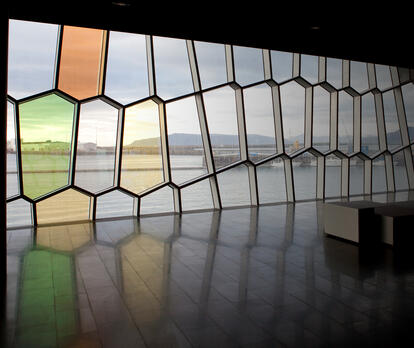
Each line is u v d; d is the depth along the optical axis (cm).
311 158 1021
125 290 346
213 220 698
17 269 411
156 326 271
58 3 367
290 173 912
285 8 400
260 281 371
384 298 326
